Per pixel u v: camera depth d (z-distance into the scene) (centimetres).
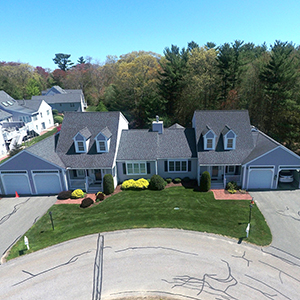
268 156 2691
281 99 4122
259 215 2312
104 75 9969
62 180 2870
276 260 1755
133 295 1507
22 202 2761
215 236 2036
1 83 7844
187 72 5378
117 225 2233
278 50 4144
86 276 1669
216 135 3056
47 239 2089
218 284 1563
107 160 2897
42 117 6259
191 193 2780
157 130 3262
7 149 4731
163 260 1788
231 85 4934
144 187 2925
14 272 1736
